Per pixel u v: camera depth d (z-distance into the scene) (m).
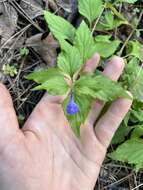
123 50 0.29
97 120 0.25
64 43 0.24
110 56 0.28
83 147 0.25
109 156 0.26
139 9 0.30
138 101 0.27
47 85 0.22
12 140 0.23
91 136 0.25
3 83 0.26
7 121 0.23
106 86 0.23
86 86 0.23
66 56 0.24
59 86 0.22
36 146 0.24
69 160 0.25
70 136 0.25
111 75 0.25
